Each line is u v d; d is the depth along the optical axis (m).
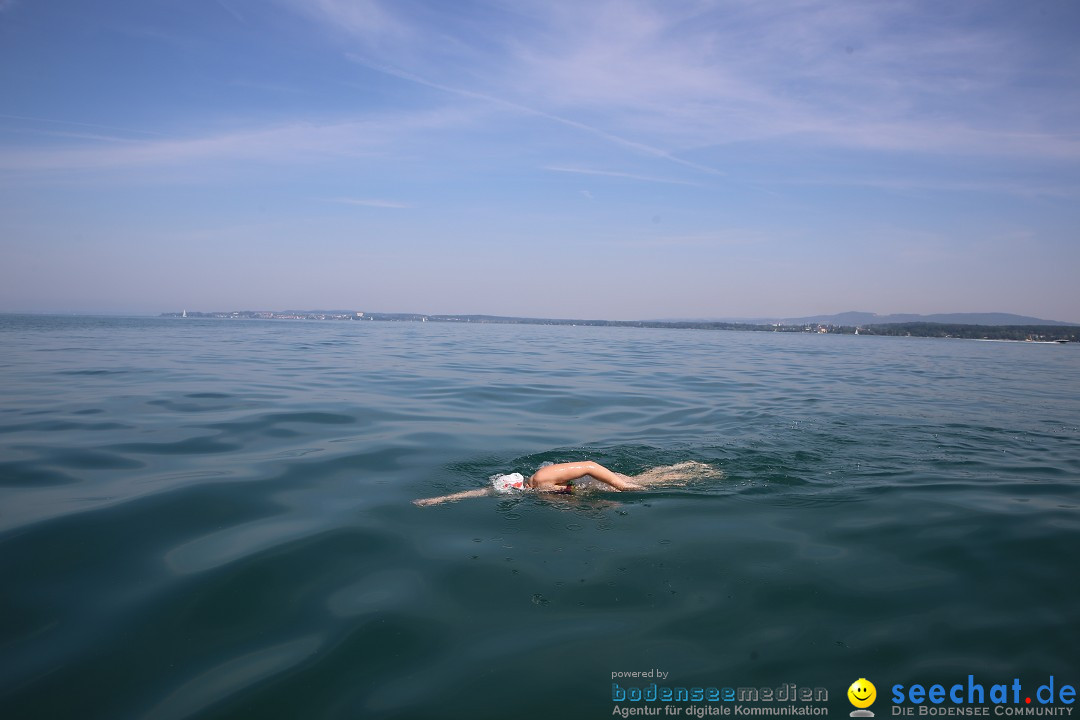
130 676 3.10
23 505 5.37
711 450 8.17
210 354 21.25
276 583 4.11
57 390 11.84
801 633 3.60
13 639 3.37
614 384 15.16
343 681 3.11
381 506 5.71
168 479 6.28
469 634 3.55
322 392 12.53
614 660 3.32
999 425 10.12
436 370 17.52
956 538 5.01
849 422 10.30
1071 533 5.10
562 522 5.39
